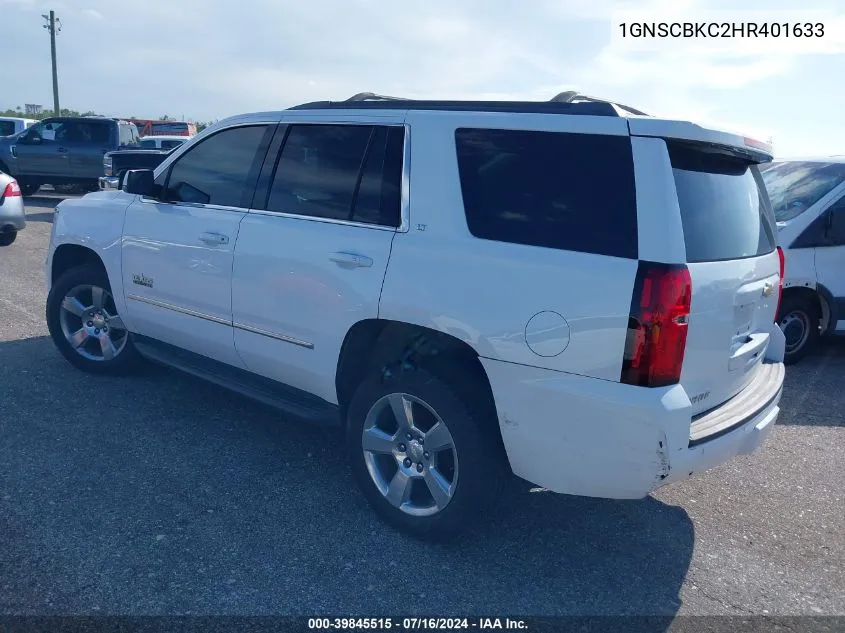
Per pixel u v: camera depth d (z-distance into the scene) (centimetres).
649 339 294
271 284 409
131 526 365
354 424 382
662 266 296
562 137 327
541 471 328
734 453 343
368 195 382
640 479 305
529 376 318
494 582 342
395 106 387
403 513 369
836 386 666
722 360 336
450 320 336
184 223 463
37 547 341
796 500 443
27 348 621
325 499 405
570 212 319
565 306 308
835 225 675
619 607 330
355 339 382
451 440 345
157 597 313
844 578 363
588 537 387
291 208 416
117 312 526
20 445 444
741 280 341
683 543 388
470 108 362
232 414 512
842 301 698
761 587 352
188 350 488
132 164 1384
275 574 335
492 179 342
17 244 1138
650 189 303
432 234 352
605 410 302
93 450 445
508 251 328
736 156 356
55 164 1845
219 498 399
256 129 446
